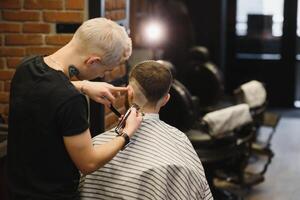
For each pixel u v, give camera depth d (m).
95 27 2.12
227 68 8.60
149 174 2.29
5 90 3.71
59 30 3.61
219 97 5.21
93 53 2.12
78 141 2.08
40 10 3.60
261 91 5.08
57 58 2.17
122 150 2.30
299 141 6.74
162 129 2.38
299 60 8.55
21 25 3.63
